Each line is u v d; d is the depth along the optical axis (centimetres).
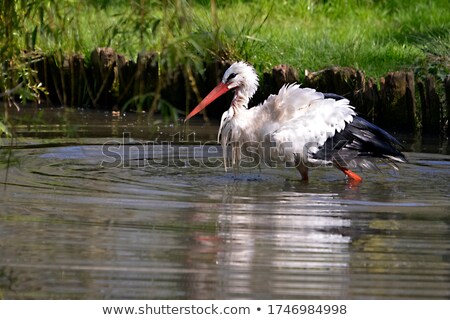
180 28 839
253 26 2117
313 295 768
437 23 2166
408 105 1714
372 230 977
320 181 1298
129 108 1944
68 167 1310
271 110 1344
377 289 787
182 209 1058
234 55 1844
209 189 1195
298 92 1352
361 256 880
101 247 891
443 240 941
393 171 1370
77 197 1109
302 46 1953
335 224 1000
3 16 878
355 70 1742
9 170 1263
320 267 844
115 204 1077
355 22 2278
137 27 859
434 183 1270
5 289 773
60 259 852
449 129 1694
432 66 1814
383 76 1772
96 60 1942
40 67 1925
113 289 777
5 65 973
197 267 838
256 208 1073
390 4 2441
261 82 1834
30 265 832
